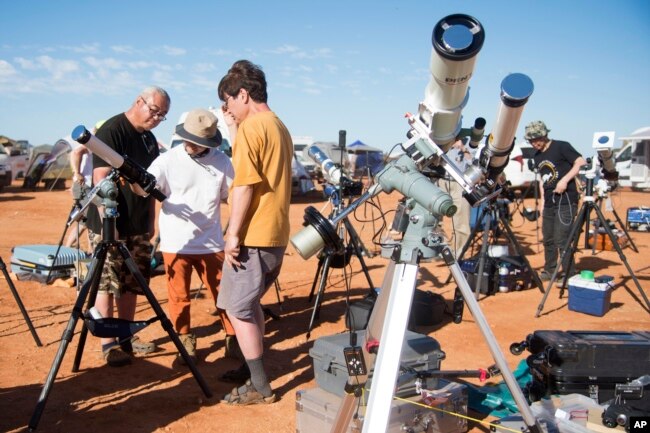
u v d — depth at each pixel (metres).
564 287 7.42
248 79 4.06
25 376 4.56
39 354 5.05
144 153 4.96
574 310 6.68
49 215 16.19
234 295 4.00
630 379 3.82
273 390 4.43
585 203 6.64
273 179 3.94
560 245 7.80
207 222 4.88
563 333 4.12
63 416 3.89
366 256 10.03
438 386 3.78
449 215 2.65
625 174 29.16
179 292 4.91
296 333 5.83
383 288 2.86
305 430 3.62
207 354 5.19
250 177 3.79
